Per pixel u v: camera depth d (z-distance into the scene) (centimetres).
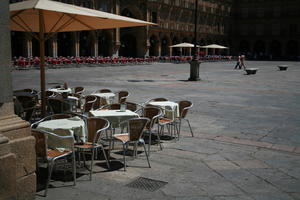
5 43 448
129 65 4319
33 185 477
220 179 565
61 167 607
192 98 1488
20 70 2941
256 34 7806
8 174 429
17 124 458
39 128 578
